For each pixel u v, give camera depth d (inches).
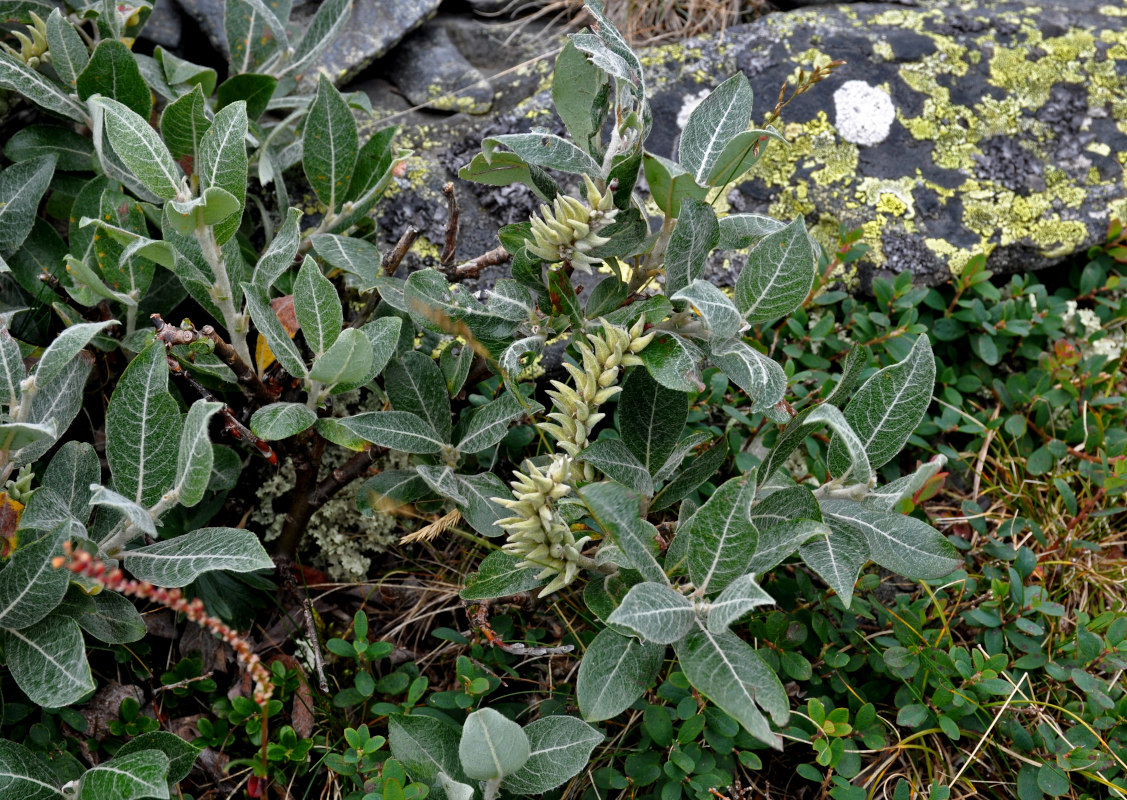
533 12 138.1
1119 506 103.3
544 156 70.8
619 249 76.7
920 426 105.5
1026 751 84.4
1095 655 84.0
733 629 89.4
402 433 81.0
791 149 116.8
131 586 51.4
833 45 123.5
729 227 80.9
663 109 118.7
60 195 101.7
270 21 98.2
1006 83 123.4
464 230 112.1
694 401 101.1
